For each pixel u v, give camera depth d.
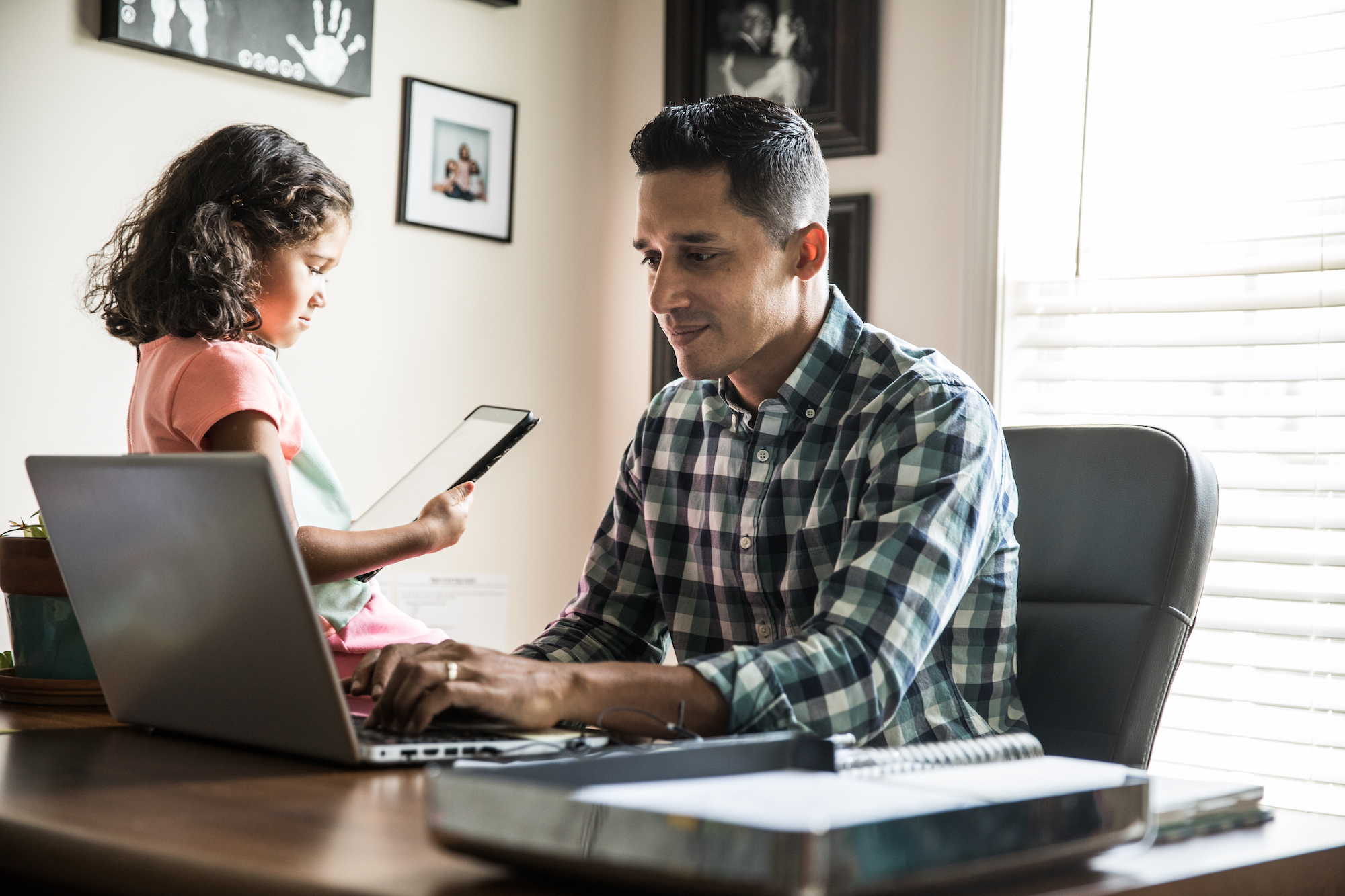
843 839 0.53
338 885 0.58
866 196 2.71
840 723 1.00
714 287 1.27
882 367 1.34
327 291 2.52
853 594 1.07
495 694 0.91
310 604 0.82
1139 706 1.30
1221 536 2.39
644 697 0.96
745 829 0.53
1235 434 2.38
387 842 0.67
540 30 2.95
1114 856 0.71
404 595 2.68
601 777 0.68
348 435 2.56
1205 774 2.36
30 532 1.34
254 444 1.43
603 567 1.54
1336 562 2.27
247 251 1.58
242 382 1.46
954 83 2.63
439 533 1.44
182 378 1.46
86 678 1.27
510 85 2.89
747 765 0.76
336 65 2.51
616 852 0.56
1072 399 2.54
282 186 1.62
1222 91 2.38
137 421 1.57
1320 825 0.84
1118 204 2.49
